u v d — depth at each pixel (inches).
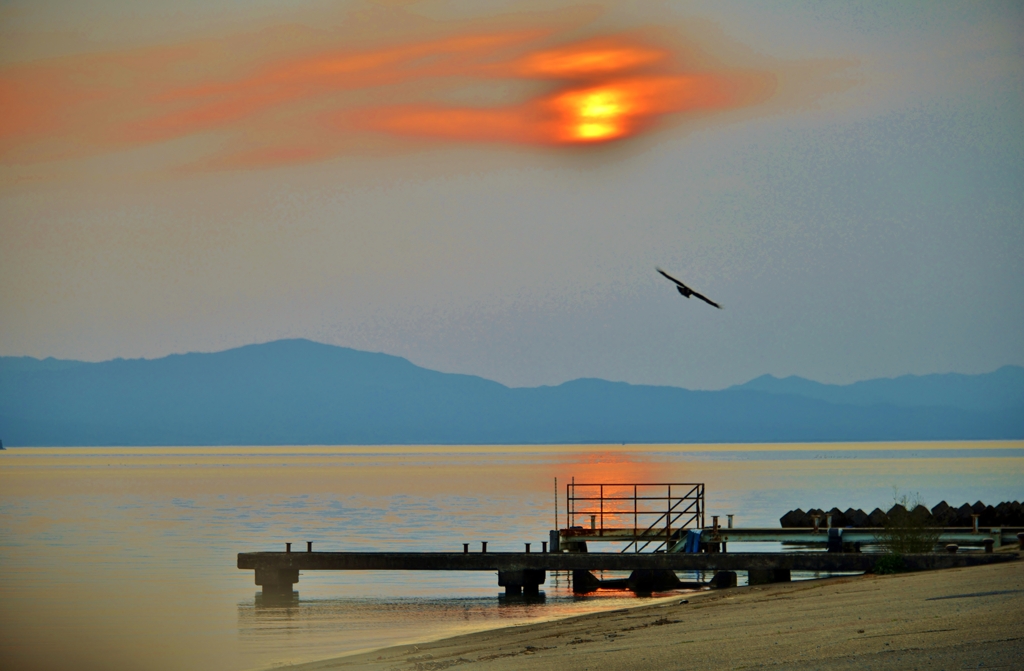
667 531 4507.9
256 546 6048.2
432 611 3784.5
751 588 3703.3
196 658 2903.5
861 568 3791.8
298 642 3127.5
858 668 1652.3
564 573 5054.1
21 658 2955.2
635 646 2178.9
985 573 2957.7
